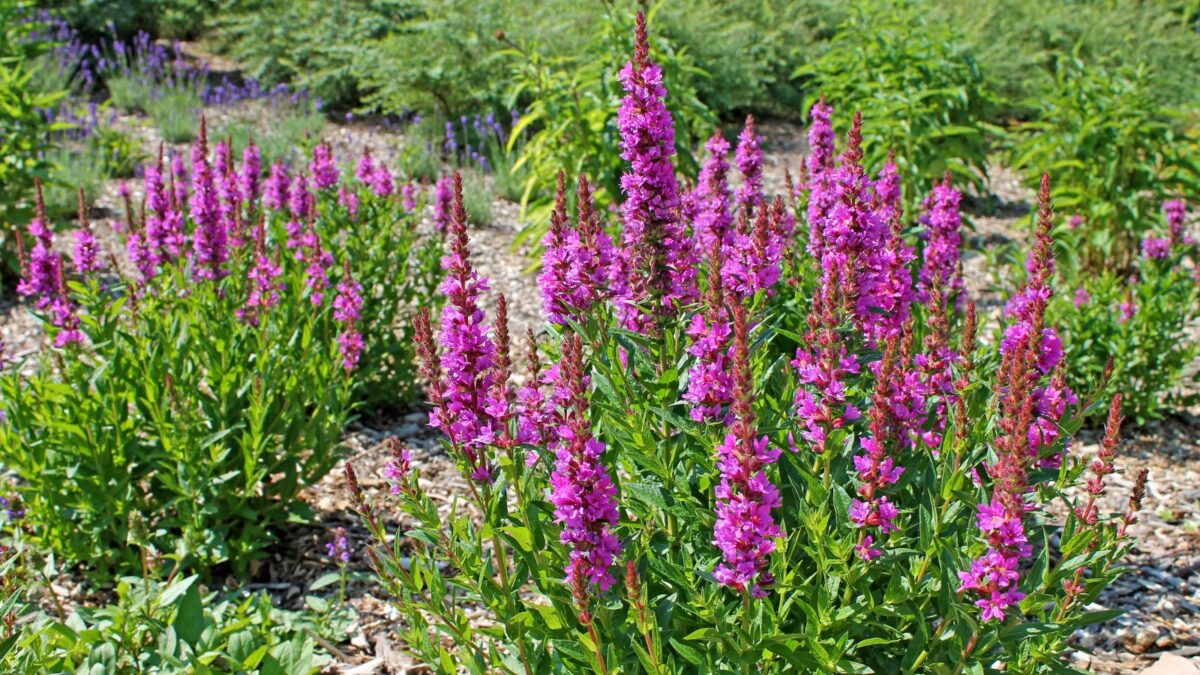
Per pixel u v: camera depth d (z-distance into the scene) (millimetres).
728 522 2541
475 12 13883
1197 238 9836
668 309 3373
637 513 3113
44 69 13938
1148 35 17062
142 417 5016
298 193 6926
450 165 12469
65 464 4766
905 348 3098
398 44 13773
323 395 5285
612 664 2699
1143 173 9016
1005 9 17312
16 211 8656
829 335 2840
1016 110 15555
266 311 5371
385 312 6836
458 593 4672
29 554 4262
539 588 3020
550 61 9484
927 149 9969
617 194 8375
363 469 5996
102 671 3527
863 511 2729
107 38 17703
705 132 9477
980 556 2805
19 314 8062
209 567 4875
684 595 3014
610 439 3205
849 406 2879
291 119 13422
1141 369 6453
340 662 4250
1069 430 3180
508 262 9422
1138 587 4840
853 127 3139
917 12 11703
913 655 2875
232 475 4711
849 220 3119
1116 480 5863
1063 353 3254
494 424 2986
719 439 2926
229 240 5738
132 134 12406
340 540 4574
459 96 13961
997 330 5969
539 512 2943
